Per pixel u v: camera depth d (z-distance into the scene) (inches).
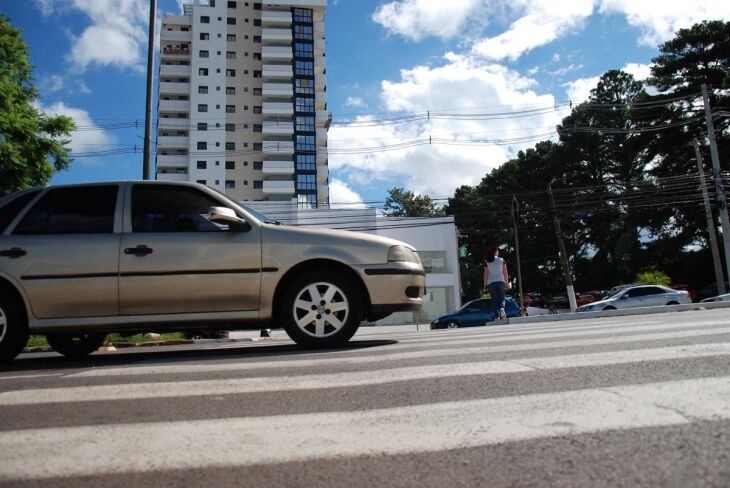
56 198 207.6
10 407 114.4
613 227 1907.0
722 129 1563.7
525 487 65.8
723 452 72.9
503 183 2276.1
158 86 2861.7
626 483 65.4
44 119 649.6
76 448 84.7
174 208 207.6
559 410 96.2
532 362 144.5
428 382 125.3
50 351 358.9
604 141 1900.8
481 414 96.3
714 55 1588.3
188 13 3080.7
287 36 2945.4
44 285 194.2
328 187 2881.4
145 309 197.3
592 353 154.8
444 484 67.7
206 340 534.3
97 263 196.1
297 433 89.9
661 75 1658.5
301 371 149.2
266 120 2883.9
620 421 87.9
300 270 206.2
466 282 2415.1
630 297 945.5
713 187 1261.1
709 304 526.3
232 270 199.9
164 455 80.7
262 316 201.3
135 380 145.3
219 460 78.2
